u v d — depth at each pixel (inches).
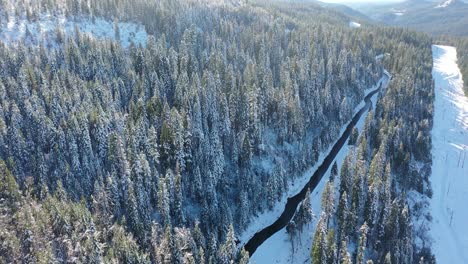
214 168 3855.8
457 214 4584.2
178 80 4751.5
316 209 4114.2
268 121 4926.2
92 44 5792.3
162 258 2792.8
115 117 3875.5
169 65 5324.8
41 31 6446.9
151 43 5994.1
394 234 3501.5
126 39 6884.8
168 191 3351.4
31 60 5275.6
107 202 3159.5
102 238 2795.3
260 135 4439.0
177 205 3400.6
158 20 7283.5
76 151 3489.2
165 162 3759.8
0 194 2797.7
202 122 4266.7
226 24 7706.7
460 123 6752.0
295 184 4517.7
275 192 4087.1
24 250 2445.9
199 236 3112.7
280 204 4163.4
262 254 3592.5
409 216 3927.2
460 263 3897.6
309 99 5472.4
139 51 5487.2
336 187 4288.9
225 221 3499.0
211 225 3506.4
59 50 5546.3
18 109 3828.7
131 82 4975.4
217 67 5511.8
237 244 3597.4
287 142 4923.7
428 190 4768.7
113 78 4845.0
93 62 5177.2
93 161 3587.6
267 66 6250.0
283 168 4384.8
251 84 5054.1
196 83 4744.1
